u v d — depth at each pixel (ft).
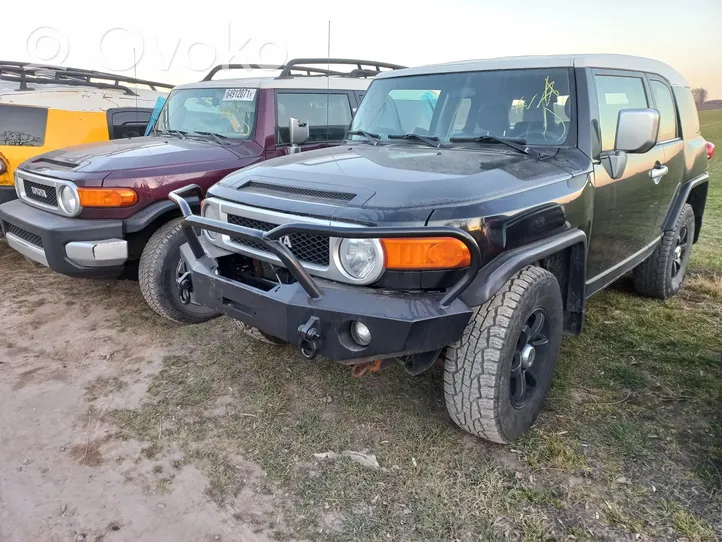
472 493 8.20
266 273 9.55
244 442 9.50
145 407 10.56
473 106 11.25
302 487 8.38
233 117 16.71
